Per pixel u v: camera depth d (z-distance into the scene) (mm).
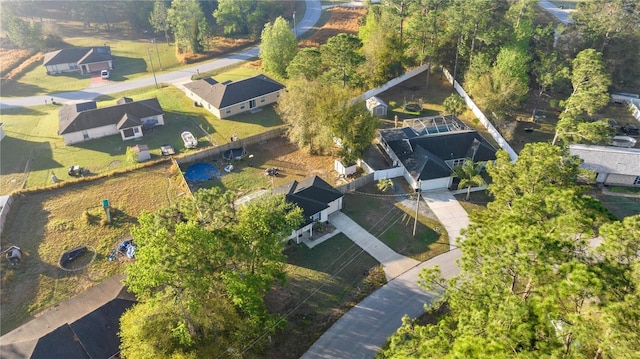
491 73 68375
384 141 60156
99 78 91562
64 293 39156
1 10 111312
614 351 19781
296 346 34531
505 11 77125
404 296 38812
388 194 52281
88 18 123000
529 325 22625
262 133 63812
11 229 46938
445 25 78062
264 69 87125
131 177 56031
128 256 43281
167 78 90125
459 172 50781
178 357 29375
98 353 31375
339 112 53000
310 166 58156
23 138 66250
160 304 30422
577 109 57000
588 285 21359
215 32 117750
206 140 64625
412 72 84562
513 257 24734
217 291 32812
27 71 94938
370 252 43781
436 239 45312
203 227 31984
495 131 62906
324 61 72750
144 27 122625
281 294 39031
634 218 24141
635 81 74438
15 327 35969
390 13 80688
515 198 33812
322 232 46312
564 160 39375
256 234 32781
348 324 36312
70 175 56250
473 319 24391
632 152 53469
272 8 121938
